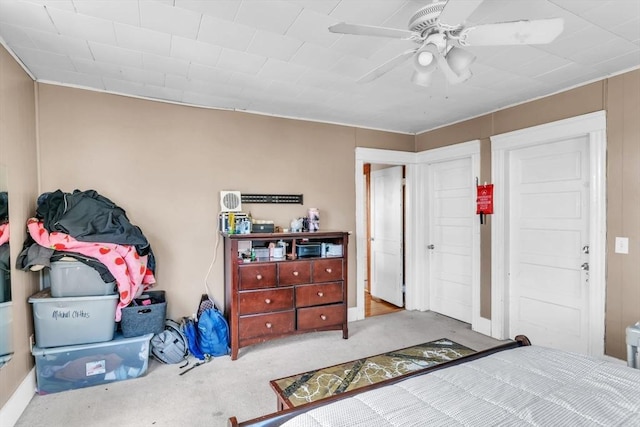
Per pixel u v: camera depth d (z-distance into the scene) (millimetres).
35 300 2393
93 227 2535
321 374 2635
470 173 3967
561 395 1311
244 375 2740
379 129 4363
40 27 1977
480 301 3725
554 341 3145
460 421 1159
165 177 3240
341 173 4133
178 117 3299
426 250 4551
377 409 1240
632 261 2543
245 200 3586
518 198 3449
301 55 2344
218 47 2232
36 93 2723
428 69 1666
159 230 3219
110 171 3023
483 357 1723
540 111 3145
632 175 2537
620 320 2607
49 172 2799
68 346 2496
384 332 3729
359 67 2533
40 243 2381
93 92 2953
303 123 3900
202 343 3064
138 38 2115
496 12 1820
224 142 3498
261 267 3133
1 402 1989
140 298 2982
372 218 5402
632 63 2469
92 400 2371
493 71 2598
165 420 2156
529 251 3354
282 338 3525
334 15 1862
